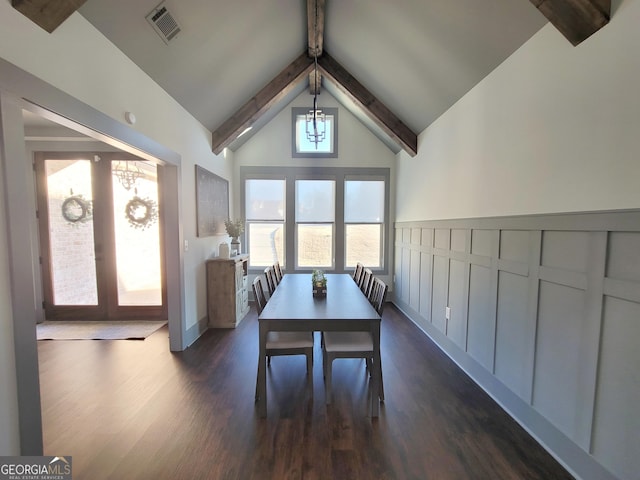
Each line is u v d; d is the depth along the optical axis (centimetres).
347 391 232
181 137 307
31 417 142
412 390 235
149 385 239
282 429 188
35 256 383
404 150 438
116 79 204
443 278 317
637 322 128
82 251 390
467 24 209
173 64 253
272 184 500
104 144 378
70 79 164
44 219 383
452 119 298
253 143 488
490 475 155
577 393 156
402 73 304
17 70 133
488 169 237
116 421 194
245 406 212
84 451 168
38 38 144
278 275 359
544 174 179
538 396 183
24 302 138
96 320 395
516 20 185
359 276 343
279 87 372
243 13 252
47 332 353
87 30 177
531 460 165
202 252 363
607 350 140
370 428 189
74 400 218
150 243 395
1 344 131
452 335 296
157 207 395
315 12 271
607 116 139
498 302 223
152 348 311
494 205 229
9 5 130
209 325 378
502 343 218
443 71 267
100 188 385
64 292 392
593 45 146
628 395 131
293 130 488
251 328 377
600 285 143
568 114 161
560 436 165
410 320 415
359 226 507
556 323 170
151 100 250
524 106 195
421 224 380
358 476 153
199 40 248
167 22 215
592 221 146
